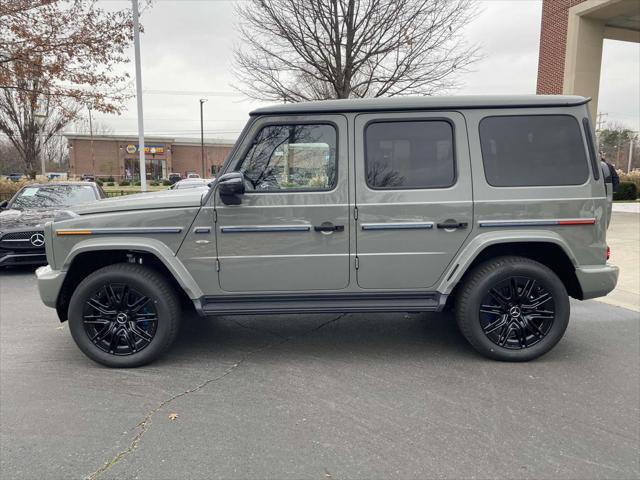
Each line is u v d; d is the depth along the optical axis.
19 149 21.72
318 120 3.78
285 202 3.77
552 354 4.11
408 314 5.30
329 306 3.85
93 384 3.59
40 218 7.89
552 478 2.43
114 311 3.87
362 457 2.62
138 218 3.78
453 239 3.79
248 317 5.24
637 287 6.29
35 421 3.05
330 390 3.45
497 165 3.78
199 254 3.80
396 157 3.80
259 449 2.71
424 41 11.01
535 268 3.77
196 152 66.50
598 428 2.91
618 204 19.62
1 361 4.07
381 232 3.79
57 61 11.08
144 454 2.67
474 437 2.81
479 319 3.85
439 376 3.67
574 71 13.88
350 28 10.63
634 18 13.70
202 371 3.81
